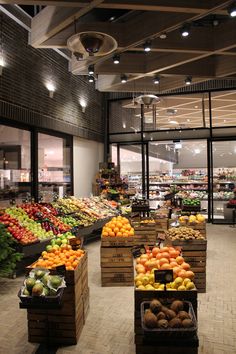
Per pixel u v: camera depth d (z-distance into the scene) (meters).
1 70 5.95
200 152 14.61
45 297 2.46
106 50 4.83
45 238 5.24
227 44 6.27
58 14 5.51
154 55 7.69
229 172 12.92
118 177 10.42
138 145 11.30
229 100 10.45
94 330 3.15
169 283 2.75
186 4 4.77
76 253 3.43
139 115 11.04
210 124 10.31
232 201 9.66
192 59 6.98
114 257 4.45
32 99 6.96
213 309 3.61
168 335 2.14
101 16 6.79
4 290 4.30
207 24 6.66
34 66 7.05
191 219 5.70
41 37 6.06
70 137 9.00
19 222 5.31
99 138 10.80
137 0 4.72
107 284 4.44
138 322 2.63
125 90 9.72
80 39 4.61
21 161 6.92
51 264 3.14
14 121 6.50
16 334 3.09
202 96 10.48
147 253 3.50
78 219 6.69
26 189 7.09
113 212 8.04
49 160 8.02
